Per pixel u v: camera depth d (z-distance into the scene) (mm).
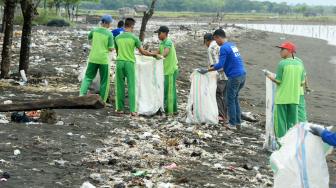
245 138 12352
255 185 8781
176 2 191500
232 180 8953
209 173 9234
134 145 10609
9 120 11688
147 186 8188
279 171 7074
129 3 183750
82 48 28750
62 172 8617
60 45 29781
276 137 11125
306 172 7008
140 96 13594
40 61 22359
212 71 13000
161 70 13695
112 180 8406
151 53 13516
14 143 9969
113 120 12758
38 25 53656
